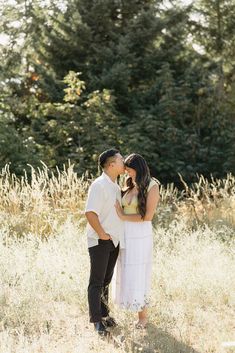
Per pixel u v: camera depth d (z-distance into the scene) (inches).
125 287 250.8
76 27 802.2
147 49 821.2
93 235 249.0
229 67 1026.7
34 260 345.7
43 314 272.4
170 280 310.8
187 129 808.3
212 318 274.1
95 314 249.0
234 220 480.4
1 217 422.0
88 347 233.8
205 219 476.4
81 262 332.5
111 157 249.6
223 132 812.6
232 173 790.5
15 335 247.4
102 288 253.8
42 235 411.5
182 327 257.9
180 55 846.5
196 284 306.8
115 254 255.9
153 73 824.9
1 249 355.9
